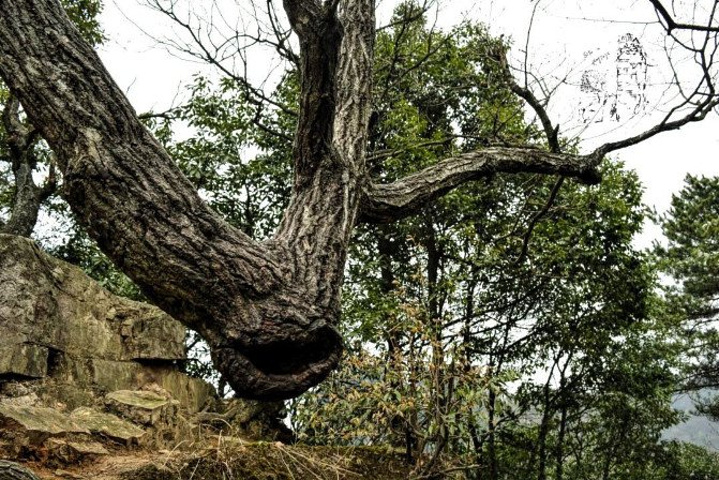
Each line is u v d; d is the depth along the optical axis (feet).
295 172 7.12
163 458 15.15
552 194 14.35
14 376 17.48
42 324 18.56
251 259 5.53
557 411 41.75
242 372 5.41
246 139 37.70
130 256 5.21
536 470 40.37
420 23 26.94
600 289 35.47
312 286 5.84
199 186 37.99
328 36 6.46
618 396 40.57
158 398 21.25
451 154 30.89
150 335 23.22
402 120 31.14
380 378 18.94
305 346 5.65
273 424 28.12
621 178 36.55
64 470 14.53
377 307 31.53
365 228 36.50
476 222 34.35
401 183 8.73
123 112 5.39
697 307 65.05
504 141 15.42
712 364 63.31
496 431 34.94
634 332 40.52
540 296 36.65
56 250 38.17
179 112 36.65
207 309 5.35
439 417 17.62
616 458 46.60
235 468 15.07
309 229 6.39
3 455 13.94
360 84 8.71
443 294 30.58
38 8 5.41
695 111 12.16
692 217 71.00
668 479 49.08
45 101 5.18
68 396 18.83
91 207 5.16
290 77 33.58
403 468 20.11
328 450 19.92
